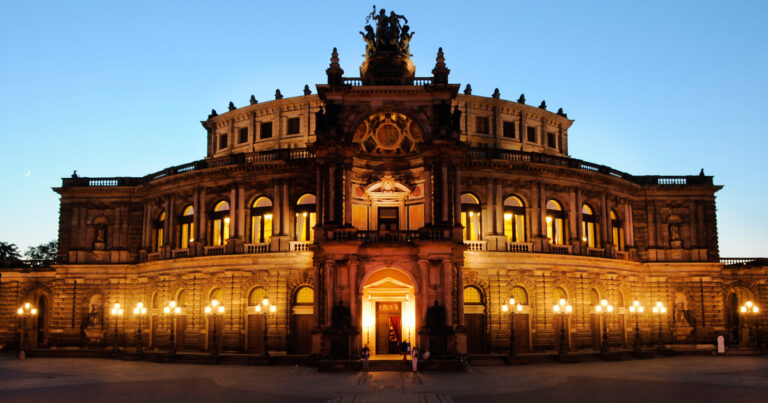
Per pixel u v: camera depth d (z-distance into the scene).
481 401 35.56
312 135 70.12
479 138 70.75
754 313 74.44
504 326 62.38
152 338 70.56
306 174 64.56
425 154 56.62
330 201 55.72
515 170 65.62
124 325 73.00
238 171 66.50
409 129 61.44
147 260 72.94
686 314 72.88
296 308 62.34
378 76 61.84
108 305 73.44
